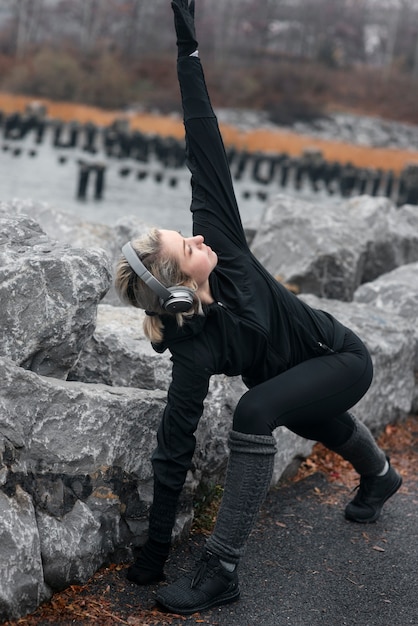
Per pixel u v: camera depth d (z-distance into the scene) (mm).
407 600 3135
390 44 77375
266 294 2910
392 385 4914
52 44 67000
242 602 3023
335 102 59531
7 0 77875
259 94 57188
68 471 2902
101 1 75812
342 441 3418
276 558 3379
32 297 3023
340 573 3297
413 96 61812
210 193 2930
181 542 3383
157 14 75312
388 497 3740
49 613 2783
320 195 26375
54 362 3145
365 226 7207
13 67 59531
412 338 5098
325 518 3775
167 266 2691
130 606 2898
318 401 2920
